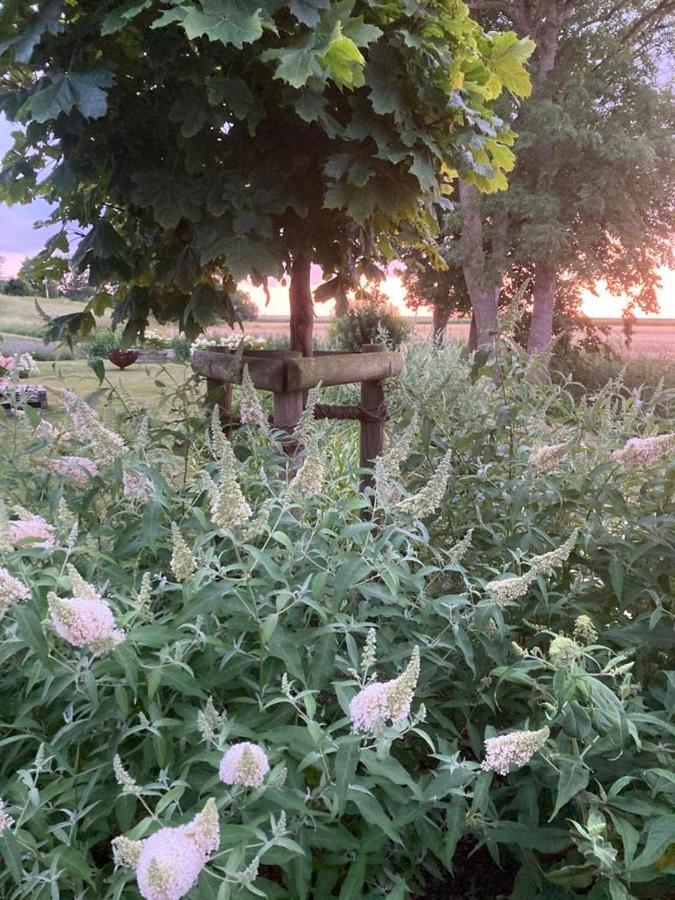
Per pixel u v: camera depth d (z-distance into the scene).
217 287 2.79
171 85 2.15
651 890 1.51
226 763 1.19
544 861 1.76
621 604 1.99
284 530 1.85
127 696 1.51
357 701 1.30
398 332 12.07
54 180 2.27
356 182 2.21
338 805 1.28
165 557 1.95
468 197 12.87
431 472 2.46
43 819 1.34
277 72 1.84
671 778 1.36
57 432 2.33
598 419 2.50
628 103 13.83
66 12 2.18
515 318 2.64
